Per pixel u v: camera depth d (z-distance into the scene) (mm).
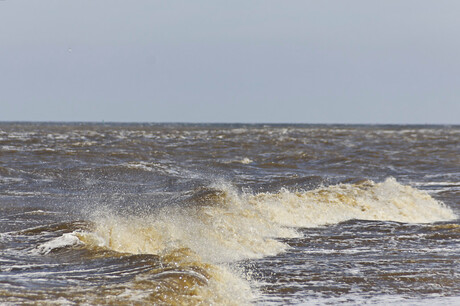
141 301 22719
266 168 101500
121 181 78938
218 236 39438
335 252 38406
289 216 50938
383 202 59438
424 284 30250
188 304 23562
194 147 145750
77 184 74562
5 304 21547
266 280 30312
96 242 35125
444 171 102688
